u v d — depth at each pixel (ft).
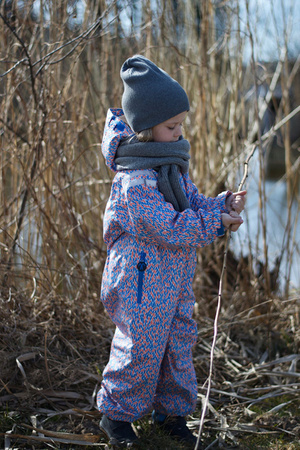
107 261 6.14
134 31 10.08
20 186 9.39
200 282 11.09
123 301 5.81
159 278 5.78
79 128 10.23
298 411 7.23
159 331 5.78
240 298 10.43
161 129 5.80
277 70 11.27
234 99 11.44
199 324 9.80
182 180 6.19
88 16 9.64
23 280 9.62
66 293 9.81
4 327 7.71
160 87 5.64
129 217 5.77
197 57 11.76
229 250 12.17
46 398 6.87
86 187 11.09
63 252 9.47
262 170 9.92
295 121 23.18
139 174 5.75
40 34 9.25
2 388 6.86
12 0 8.94
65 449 6.09
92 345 8.42
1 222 9.25
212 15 11.45
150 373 5.81
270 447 6.30
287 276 11.38
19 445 6.07
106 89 10.60
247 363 8.72
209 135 11.98
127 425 6.08
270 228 14.61
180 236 5.58
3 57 9.14
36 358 7.61
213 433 6.59
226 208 6.20
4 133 9.29
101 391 6.13
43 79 9.25
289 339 9.38
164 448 6.00
